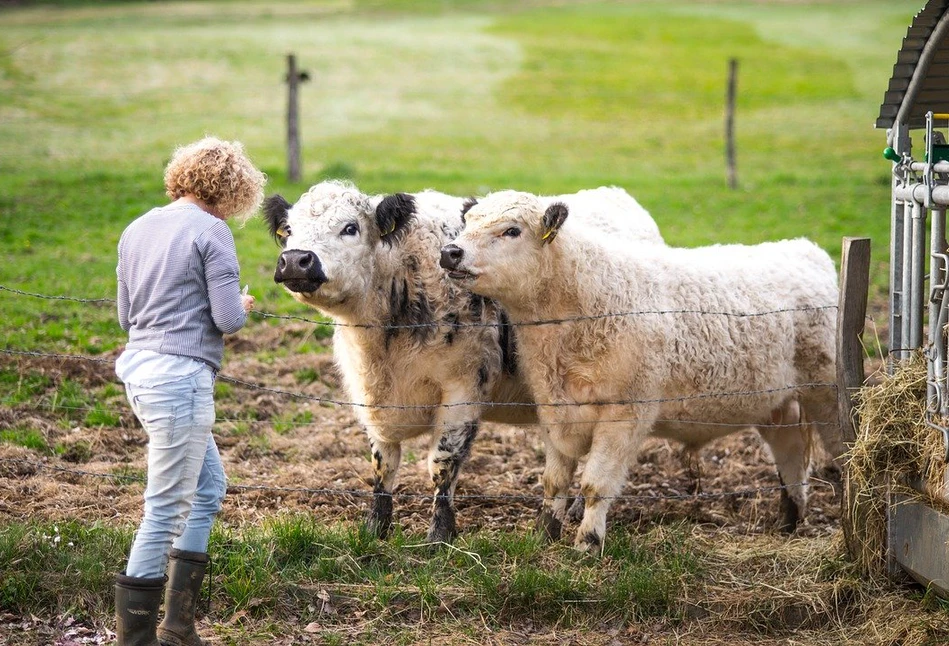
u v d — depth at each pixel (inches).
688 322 323.3
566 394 315.6
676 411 328.8
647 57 2116.1
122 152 1165.7
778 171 1168.2
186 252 230.7
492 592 273.0
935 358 263.6
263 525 309.9
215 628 259.0
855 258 288.5
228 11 2790.4
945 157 267.9
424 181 1030.4
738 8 3102.9
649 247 342.0
